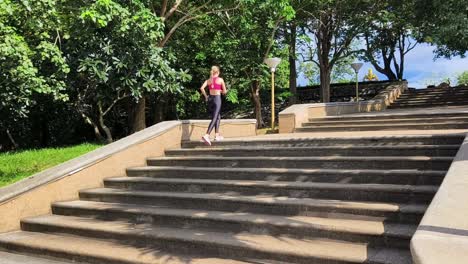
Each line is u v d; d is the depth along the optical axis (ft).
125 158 30.81
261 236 18.86
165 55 49.49
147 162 31.94
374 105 68.08
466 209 14.06
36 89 33.37
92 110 62.34
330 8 74.33
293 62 79.97
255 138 33.73
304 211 20.08
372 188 20.22
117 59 39.96
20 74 30.17
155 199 24.73
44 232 24.29
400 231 16.63
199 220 20.83
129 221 23.25
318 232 17.95
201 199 22.93
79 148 42.73
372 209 18.60
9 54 28.71
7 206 25.05
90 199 27.50
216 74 33.76
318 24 78.84
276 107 83.92
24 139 65.57
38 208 26.37
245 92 72.84
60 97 37.78
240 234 19.36
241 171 25.79
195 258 18.04
